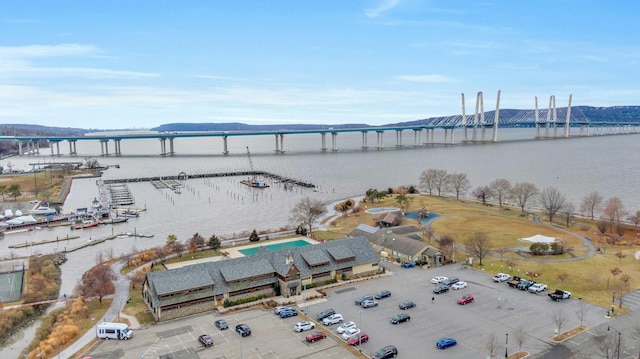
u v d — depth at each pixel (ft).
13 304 378.12
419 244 467.11
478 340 293.64
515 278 393.70
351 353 280.10
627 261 444.14
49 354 285.84
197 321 330.75
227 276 363.15
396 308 346.54
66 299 385.91
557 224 611.47
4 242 610.24
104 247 579.48
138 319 337.31
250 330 307.58
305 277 386.52
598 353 272.72
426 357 273.33
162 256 490.08
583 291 372.38
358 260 421.18
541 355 272.72
